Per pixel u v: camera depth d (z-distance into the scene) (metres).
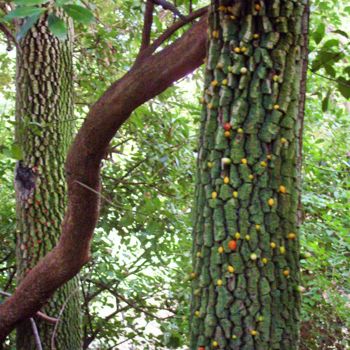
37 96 4.50
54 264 3.69
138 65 3.11
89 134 3.21
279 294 2.17
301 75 2.24
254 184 2.17
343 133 5.76
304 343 4.84
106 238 5.25
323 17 5.56
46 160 4.50
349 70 3.20
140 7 5.23
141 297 5.39
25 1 1.87
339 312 4.56
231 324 2.15
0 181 5.61
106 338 5.41
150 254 5.26
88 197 3.42
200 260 2.22
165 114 5.45
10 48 4.52
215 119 2.22
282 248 2.17
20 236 4.53
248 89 2.18
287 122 2.19
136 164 5.48
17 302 3.82
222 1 2.20
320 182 5.44
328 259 4.54
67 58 4.62
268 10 2.17
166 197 5.47
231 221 2.16
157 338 5.23
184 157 5.42
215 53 2.23
